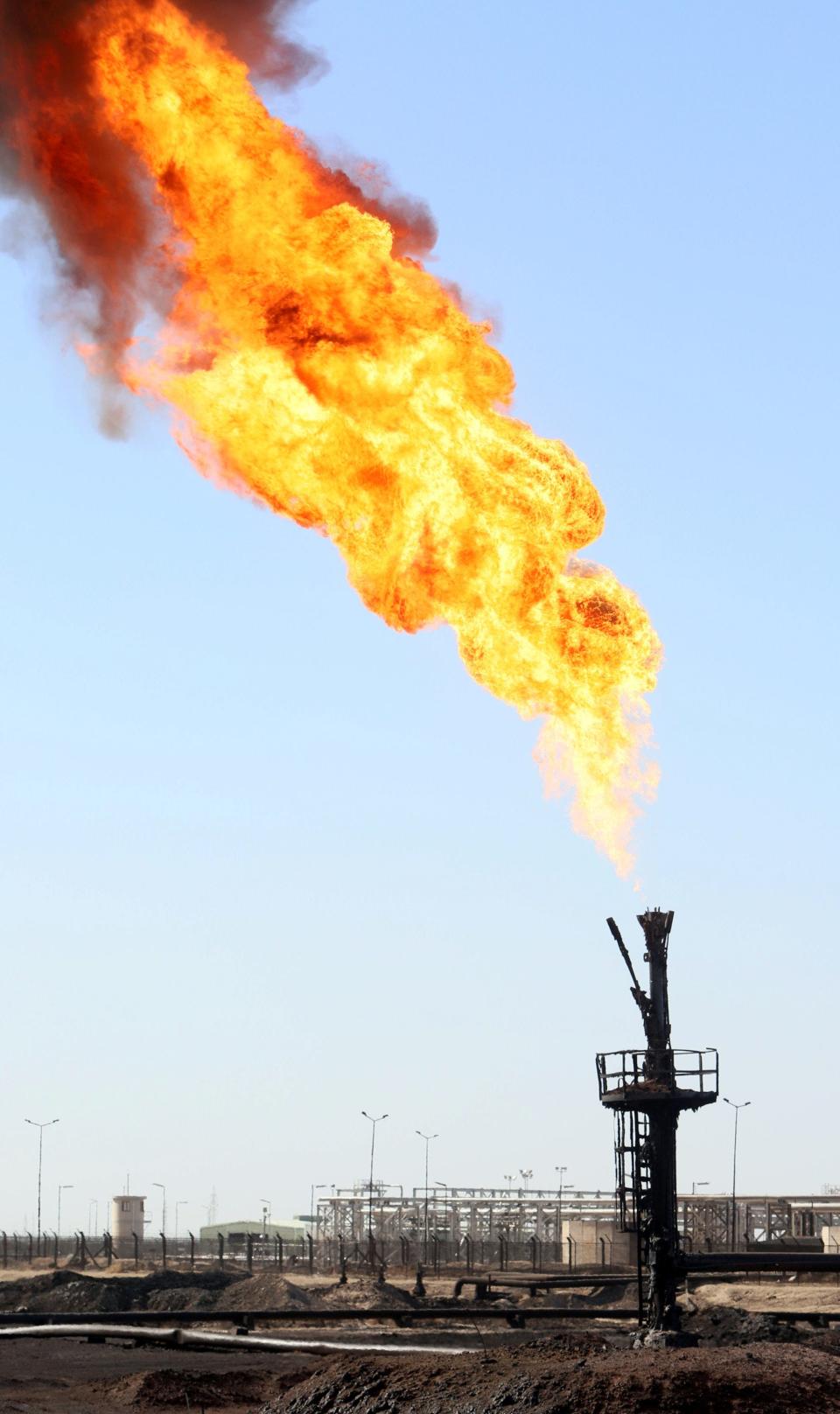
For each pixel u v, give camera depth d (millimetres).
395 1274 107312
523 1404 28984
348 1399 31891
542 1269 106688
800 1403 28219
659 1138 46062
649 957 46500
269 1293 72312
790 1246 93938
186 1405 37688
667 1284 45625
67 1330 55094
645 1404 28125
